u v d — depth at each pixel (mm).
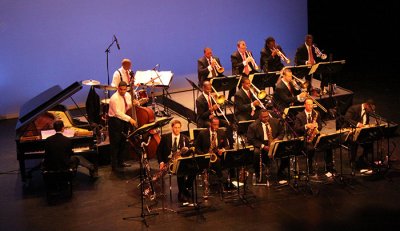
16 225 9078
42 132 10414
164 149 9844
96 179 10594
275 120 10500
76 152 10359
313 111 10734
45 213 9422
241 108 11594
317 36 17062
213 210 9398
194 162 9008
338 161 11078
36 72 13906
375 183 10141
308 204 9500
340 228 8766
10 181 10570
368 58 16906
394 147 10906
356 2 16922
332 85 13164
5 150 11977
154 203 9664
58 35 13922
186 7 15078
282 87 11969
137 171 10906
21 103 13844
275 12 16359
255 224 8938
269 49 13281
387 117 12797
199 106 11352
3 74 13648
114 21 14359
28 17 13594
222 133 10008
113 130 10812
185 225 8961
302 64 13250
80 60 14234
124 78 12102
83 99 14258
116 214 9344
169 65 15141
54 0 13719
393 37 16969
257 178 10359
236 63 13086
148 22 14711
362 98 14039
